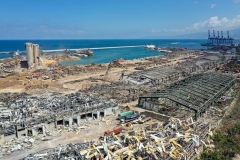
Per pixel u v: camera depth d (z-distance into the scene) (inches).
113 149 2010.3
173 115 3248.0
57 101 3494.1
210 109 3479.3
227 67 7091.5
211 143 2433.6
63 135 2667.3
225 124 2955.2
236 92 4456.2
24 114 2960.1
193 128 2551.7
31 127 2652.6
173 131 2442.2
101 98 3735.2
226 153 2271.2
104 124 2979.8
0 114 2938.0
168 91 3634.4
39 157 1945.1
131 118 3041.3
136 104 3804.1
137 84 4950.8
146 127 2733.8
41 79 5826.8
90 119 3122.5
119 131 2655.0
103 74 6584.6
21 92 4601.4
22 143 2461.9
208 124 2716.5
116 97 4104.3
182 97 3376.0
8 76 6087.6
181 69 6368.1
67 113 2999.5
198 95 3538.4
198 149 2229.3
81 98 3636.8
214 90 3892.7
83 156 1882.4
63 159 1870.1
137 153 1931.6
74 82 5565.9
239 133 2659.9
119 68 7667.3
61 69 7268.7
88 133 2716.5
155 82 5142.7
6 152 2273.6
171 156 1932.8
